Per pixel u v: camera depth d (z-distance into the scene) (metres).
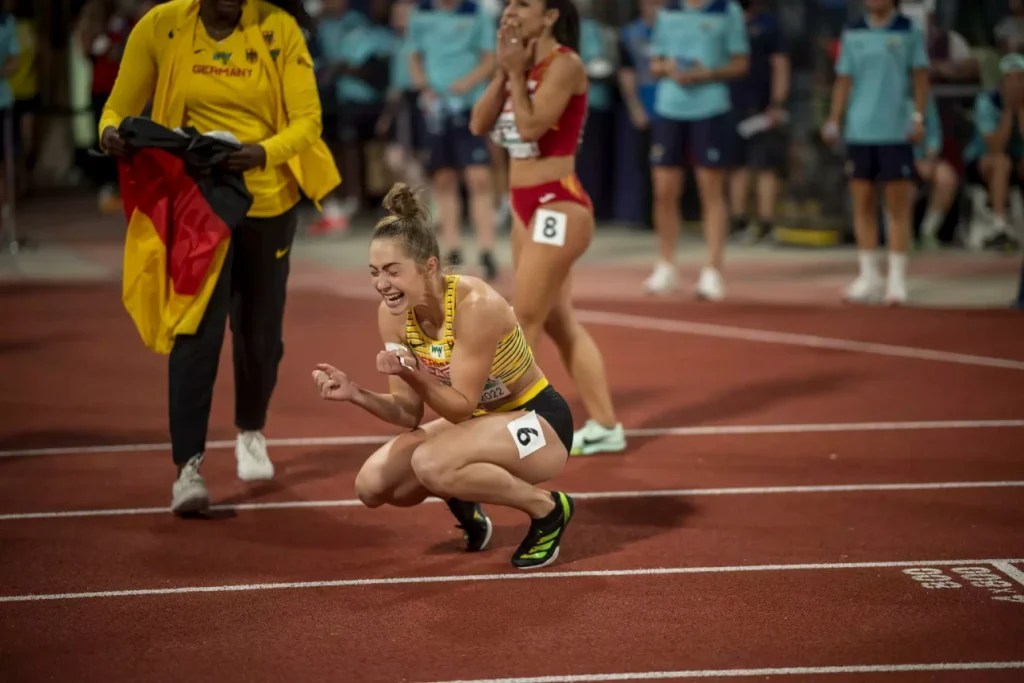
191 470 20.84
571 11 22.30
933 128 40.62
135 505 21.66
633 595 17.48
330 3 60.59
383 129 56.44
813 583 17.91
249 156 20.22
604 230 59.44
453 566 18.73
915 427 26.23
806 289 43.53
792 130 55.38
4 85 46.84
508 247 53.59
